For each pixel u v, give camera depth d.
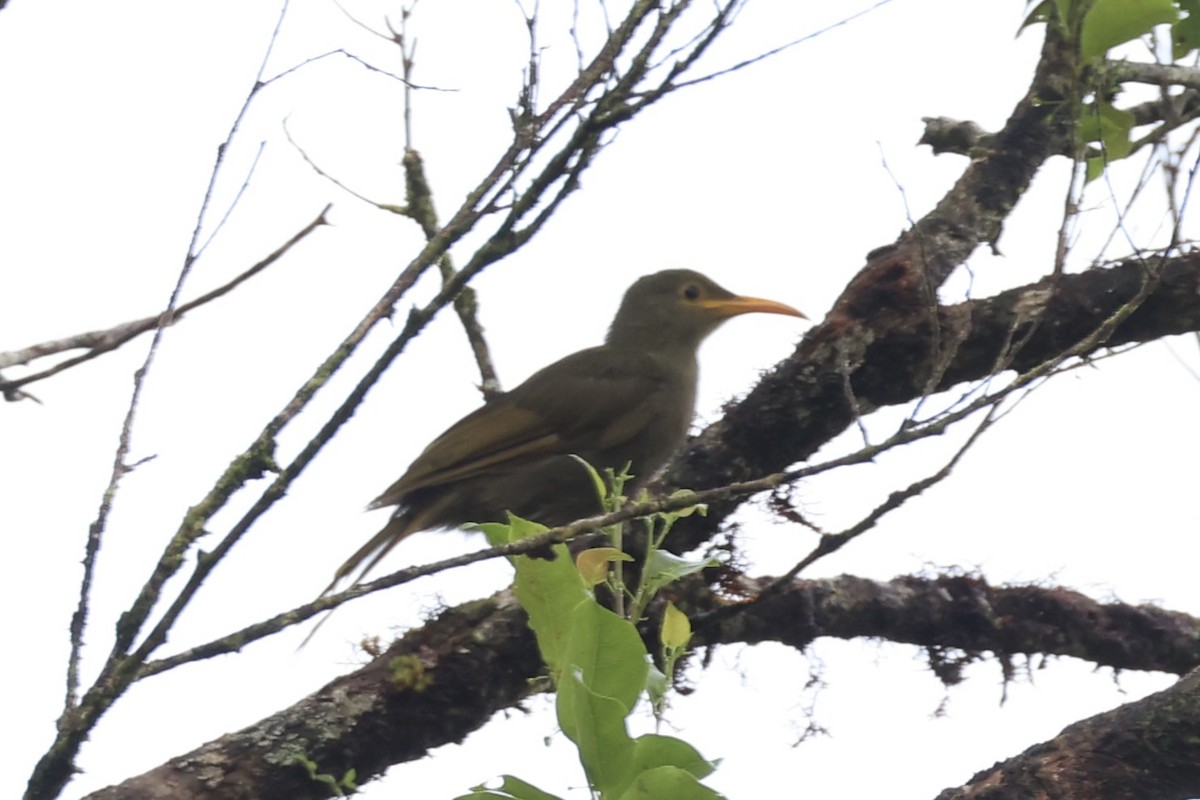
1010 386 6.74
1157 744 8.00
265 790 9.91
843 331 11.27
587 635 5.88
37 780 6.18
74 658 6.26
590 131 6.83
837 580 11.56
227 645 6.06
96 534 6.35
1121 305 10.99
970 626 11.73
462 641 10.50
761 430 11.30
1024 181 11.93
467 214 6.83
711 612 10.22
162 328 6.82
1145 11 9.43
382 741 10.26
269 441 6.66
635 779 5.57
